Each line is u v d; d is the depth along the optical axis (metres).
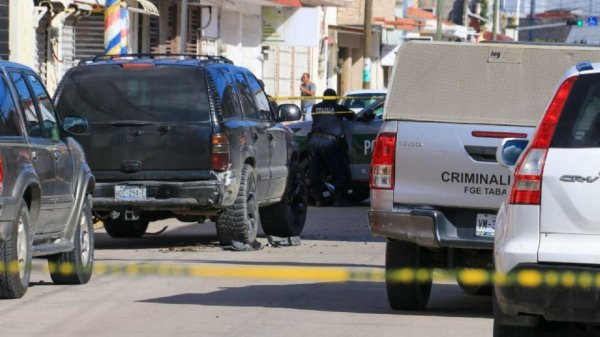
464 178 20.44
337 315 21.17
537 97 20.86
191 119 30.14
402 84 21.12
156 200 30.08
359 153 46.41
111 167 30.23
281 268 26.48
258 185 31.89
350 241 34.34
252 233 31.58
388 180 20.75
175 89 30.27
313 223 39.88
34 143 22.75
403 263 21.44
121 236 35.00
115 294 23.45
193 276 26.25
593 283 14.55
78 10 49.06
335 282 25.62
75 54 51.34
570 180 14.82
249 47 74.94
